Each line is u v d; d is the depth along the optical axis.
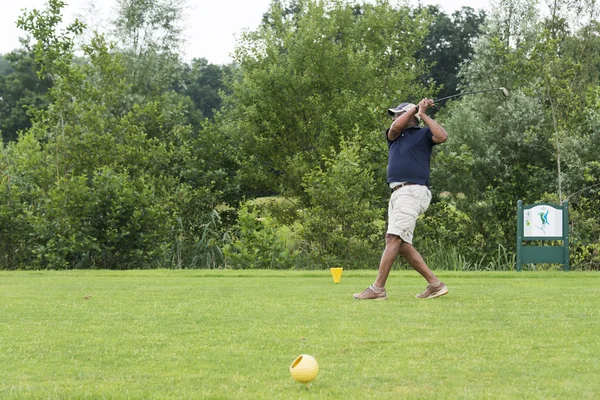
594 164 17.83
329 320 5.61
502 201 19.42
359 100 22.64
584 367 3.93
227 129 22.52
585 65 24.44
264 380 3.69
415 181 7.21
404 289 8.23
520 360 4.10
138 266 16.27
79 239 15.80
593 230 17.42
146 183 17.89
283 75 22.88
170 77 32.72
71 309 6.38
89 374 3.86
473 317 5.72
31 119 19.84
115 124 20.06
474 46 23.23
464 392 3.37
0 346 4.62
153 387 3.54
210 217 19.41
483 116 21.98
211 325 5.42
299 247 18.97
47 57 19.92
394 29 26.94
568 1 24.91
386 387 3.49
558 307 6.34
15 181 17.45
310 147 23.28
